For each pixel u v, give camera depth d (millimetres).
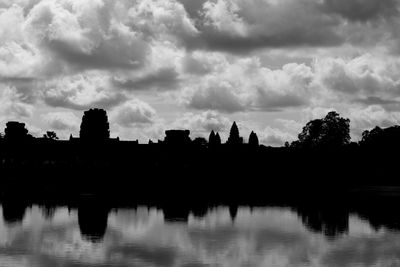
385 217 80000
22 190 137125
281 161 180750
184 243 53812
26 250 49375
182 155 190500
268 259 45781
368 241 56000
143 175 156375
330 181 173375
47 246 51688
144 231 62969
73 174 153500
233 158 184375
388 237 58750
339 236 59500
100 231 62500
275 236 59281
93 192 134250
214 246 52125
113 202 105312
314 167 177125
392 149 178500
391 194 136125
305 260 45500
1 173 154375
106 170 158500
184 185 158750
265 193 138750
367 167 177750
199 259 45594
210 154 187875
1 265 42688
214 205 100375
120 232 61781
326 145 189250
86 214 81812
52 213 83000
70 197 117312
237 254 47938
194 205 100438
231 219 76625
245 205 101000
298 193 138875
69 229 64125
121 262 44094
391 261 45312
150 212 85875
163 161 183000
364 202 109250
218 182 164250
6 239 55906
